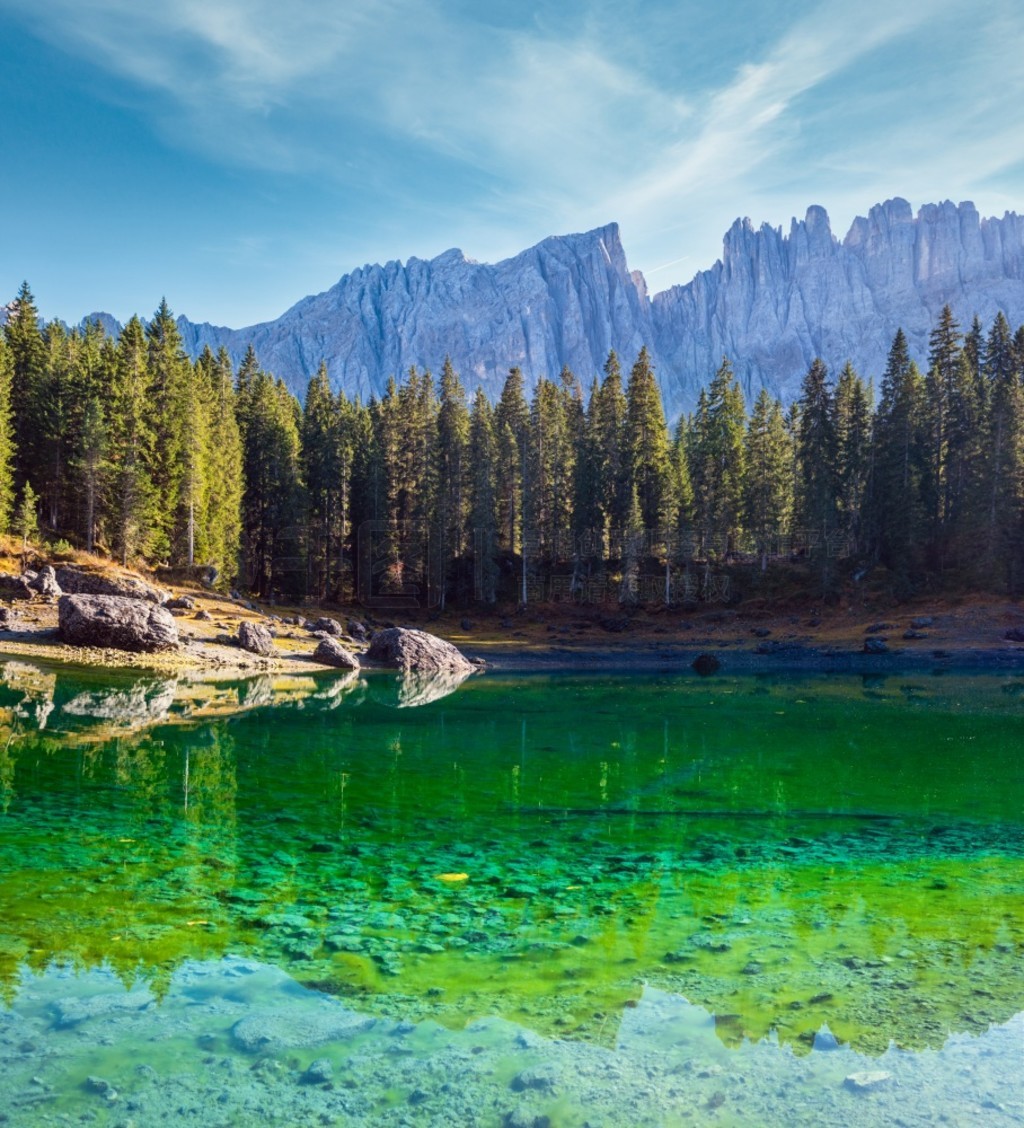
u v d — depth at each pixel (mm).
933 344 80500
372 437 86750
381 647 51781
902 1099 5031
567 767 18000
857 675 50781
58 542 58188
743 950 7547
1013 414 70688
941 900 9148
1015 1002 6461
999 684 43750
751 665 57875
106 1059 5379
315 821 12430
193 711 25859
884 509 78062
